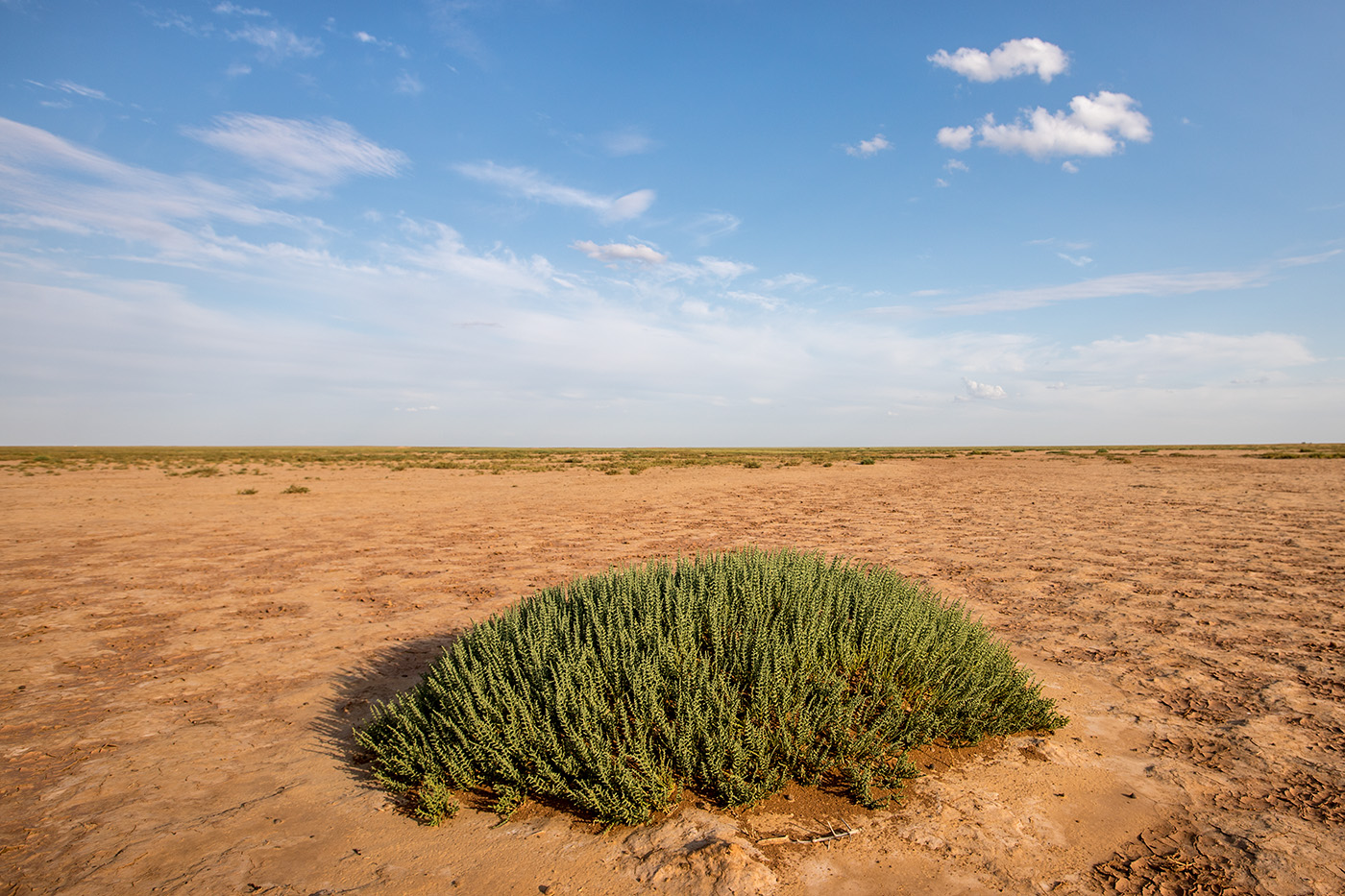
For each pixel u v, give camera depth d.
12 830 3.59
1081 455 53.31
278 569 10.98
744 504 20.48
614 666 4.11
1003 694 4.61
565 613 4.86
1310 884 2.90
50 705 5.43
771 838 3.24
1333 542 11.84
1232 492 21.38
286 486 28.02
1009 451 71.56
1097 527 14.17
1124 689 5.33
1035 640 6.66
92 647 6.95
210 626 7.70
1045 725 4.53
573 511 19.19
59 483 28.91
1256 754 4.18
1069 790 3.74
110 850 3.37
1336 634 6.62
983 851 3.16
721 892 2.82
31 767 4.34
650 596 4.79
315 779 4.14
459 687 4.24
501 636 4.79
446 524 16.50
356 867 3.18
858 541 13.02
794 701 3.93
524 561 11.57
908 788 3.70
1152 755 4.19
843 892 2.87
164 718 5.14
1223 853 3.15
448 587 9.64
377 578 10.27
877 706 4.18
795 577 5.04
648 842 3.23
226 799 3.90
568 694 3.90
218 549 12.94
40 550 12.88
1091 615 7.50
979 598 8.30
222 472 38.53
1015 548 11.79
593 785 3.59
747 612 4.54
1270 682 5.40
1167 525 14.26
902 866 3.05
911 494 23.12
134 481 30.42
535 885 2.98
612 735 3.82
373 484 29.48
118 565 11.44
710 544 13.05
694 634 4.46
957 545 12.21
